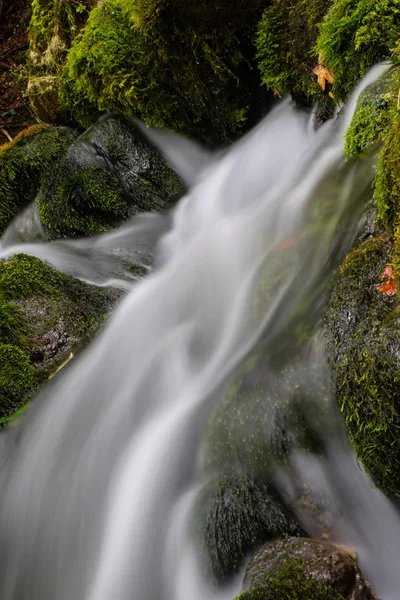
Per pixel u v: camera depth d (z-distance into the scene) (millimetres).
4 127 7680
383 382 2061
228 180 4914
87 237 5148
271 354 2658
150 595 2656
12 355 3828
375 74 3152
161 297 4133
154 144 5223
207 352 3477
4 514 3482
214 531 2494
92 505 3225
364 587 2043
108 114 5391
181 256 4438
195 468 2773
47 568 3174
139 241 4883
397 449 2090
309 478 2479
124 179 5137
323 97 4035
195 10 4203
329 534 2422
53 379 3855
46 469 3535
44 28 6305
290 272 3018
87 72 5086
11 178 5559
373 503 2410
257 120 4969
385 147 2361
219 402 2809
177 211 5098
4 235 5555
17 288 4090
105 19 4945
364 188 2799
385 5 3020
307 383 2428
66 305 4117
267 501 2471
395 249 2195
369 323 2201
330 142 3652
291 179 3982
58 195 5184
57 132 5770
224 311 3611
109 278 4555
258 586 2092
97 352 3951
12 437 3697
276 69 4227
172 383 3516
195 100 4910
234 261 3867
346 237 2693
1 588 3242
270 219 3785
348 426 2268
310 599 1984
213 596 2473
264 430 2547
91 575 2973
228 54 4402
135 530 2875
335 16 3301
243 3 4082
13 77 8141
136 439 3301
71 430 3621
